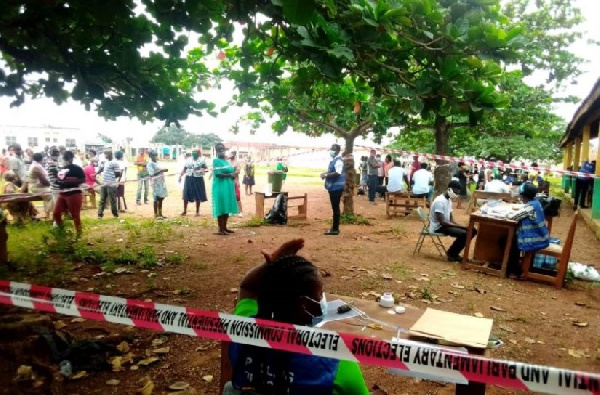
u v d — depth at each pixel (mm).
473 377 1737
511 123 15867
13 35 4406
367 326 2693
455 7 4336
